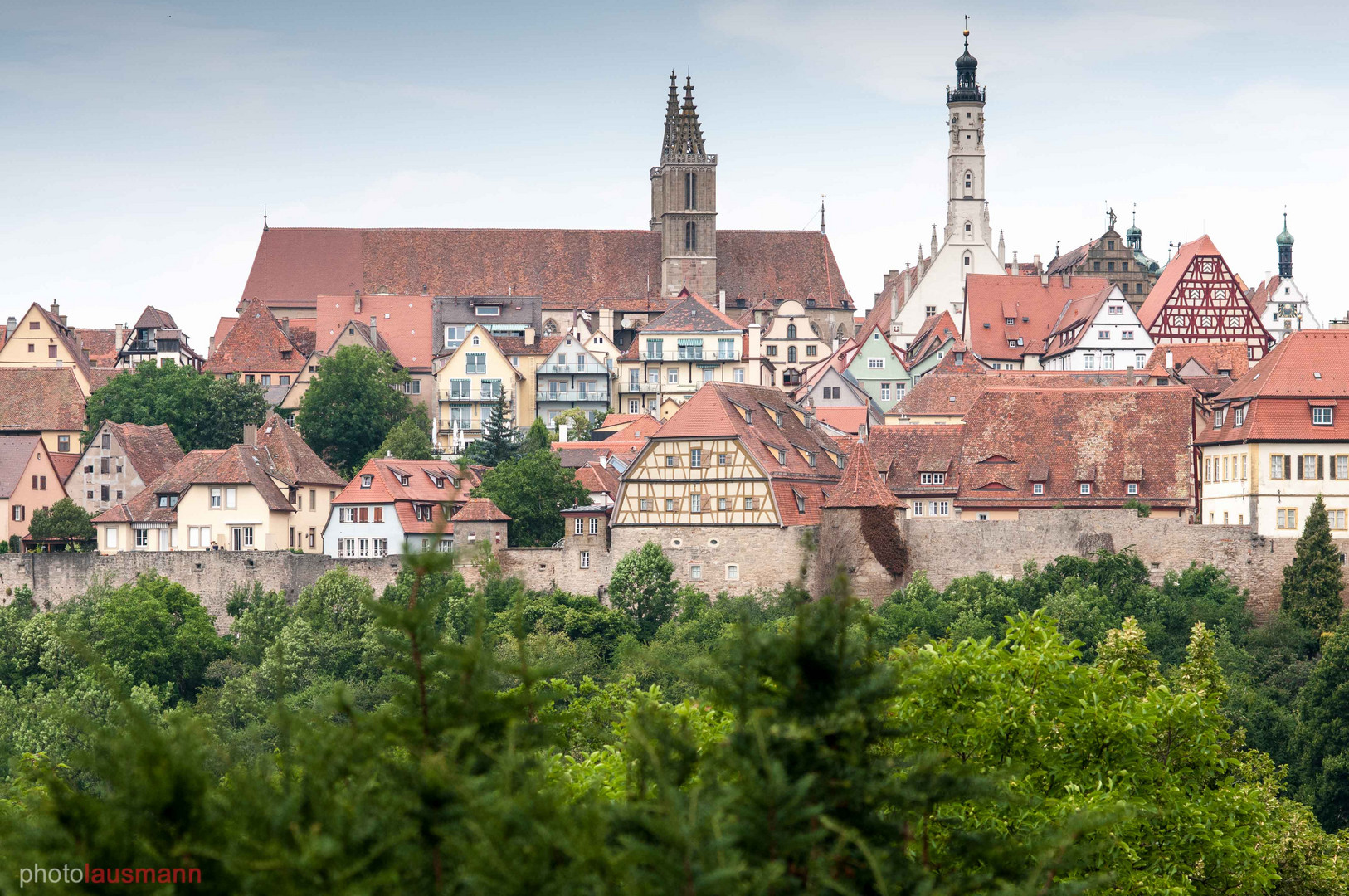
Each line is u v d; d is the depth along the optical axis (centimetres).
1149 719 5275
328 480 18650
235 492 17438
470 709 2802
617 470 19012
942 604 14925
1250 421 15575
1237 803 5919
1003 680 5031
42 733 13025
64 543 17962
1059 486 16412
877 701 2978
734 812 2698
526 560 16325
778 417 17088
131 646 15250
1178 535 15450
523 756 2766
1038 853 3281
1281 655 14250
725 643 3086
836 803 2869
